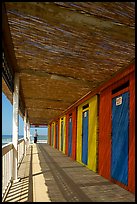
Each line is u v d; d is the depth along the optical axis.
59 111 14.01
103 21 2.99
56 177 5.92
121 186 4.89
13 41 3.84
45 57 4.55
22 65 5.24
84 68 5.10
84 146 8.32
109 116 5.89
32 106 12.30
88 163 7.57
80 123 9.12
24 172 6.62
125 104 4.94
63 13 2.87
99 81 6.18
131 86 4.65
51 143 21.95
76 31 3.32
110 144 5.72
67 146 12.18
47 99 9.79
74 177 5.96
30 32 3.46
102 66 4.84
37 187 4.79
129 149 4.61
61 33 3.42
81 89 7.37
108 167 5.75
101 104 6.62
